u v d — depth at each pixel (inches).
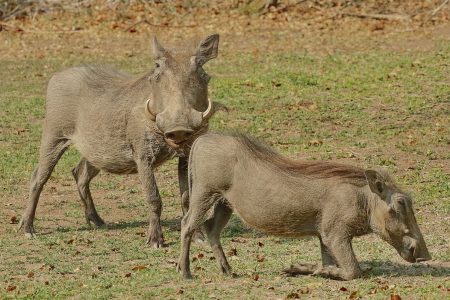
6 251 846.5
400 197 666.8
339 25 2011.6
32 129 1339.8
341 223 674.8
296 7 2153.1
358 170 684.1
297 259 772.0
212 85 1517.0
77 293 686.5
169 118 781.9
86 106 904.9
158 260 798.5
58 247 858.8
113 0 2224.4
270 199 682.2
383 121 1305.4
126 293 677.9
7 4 2215.8
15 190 1080.2
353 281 674.8
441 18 2009.1
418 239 669.3
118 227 935.0
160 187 1084.5
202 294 659.4
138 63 1737.2
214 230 716.0
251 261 768.3
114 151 884.0
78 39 1996.8
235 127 1293.1
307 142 1221.1
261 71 1612.9
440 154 1155.3
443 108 1350.9
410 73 1546.5
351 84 1498.5
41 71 1699.1
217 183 696.4
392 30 1941.4
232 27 2036.2
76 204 1030.4
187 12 2177.7
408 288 650.2
